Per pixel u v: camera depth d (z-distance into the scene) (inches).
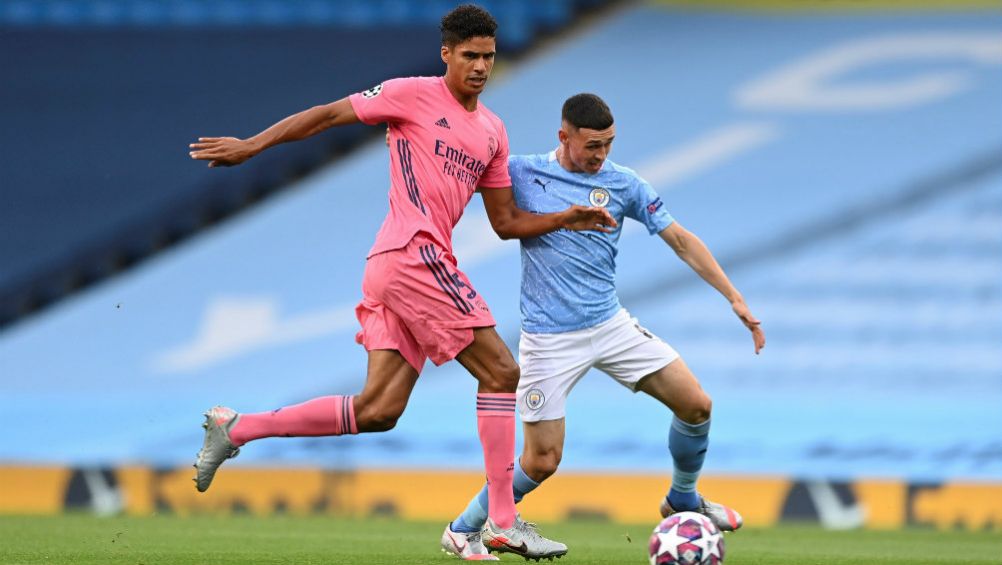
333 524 1493.6
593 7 2534.5
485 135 899.4
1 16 2539.4
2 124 2429.9
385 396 880.9
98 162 2393.0
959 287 2018.9
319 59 2454.5
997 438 1761.8
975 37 2372.0
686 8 2502.5
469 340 880.3
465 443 1830.7
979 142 2212.1
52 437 1990.7
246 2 2519.7
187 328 2174.0
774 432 1814.7
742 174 2236.7
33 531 1305.4
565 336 977.5
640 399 1872.5
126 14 2534.5
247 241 2303.2
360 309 898.1
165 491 1823.3
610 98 2390.5
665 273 2105.1
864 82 2341.3
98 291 2258.9
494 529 903.7
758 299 2050.9
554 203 976.3
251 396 2037.4
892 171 2197.3
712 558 764.0
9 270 2309.3
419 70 2443.4
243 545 1136.8
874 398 1871.3
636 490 1726.1
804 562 1024.9
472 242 2203.5
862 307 2015.3
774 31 2450.8
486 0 2519.7
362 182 2364.7
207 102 2432.3
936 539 1354.6
